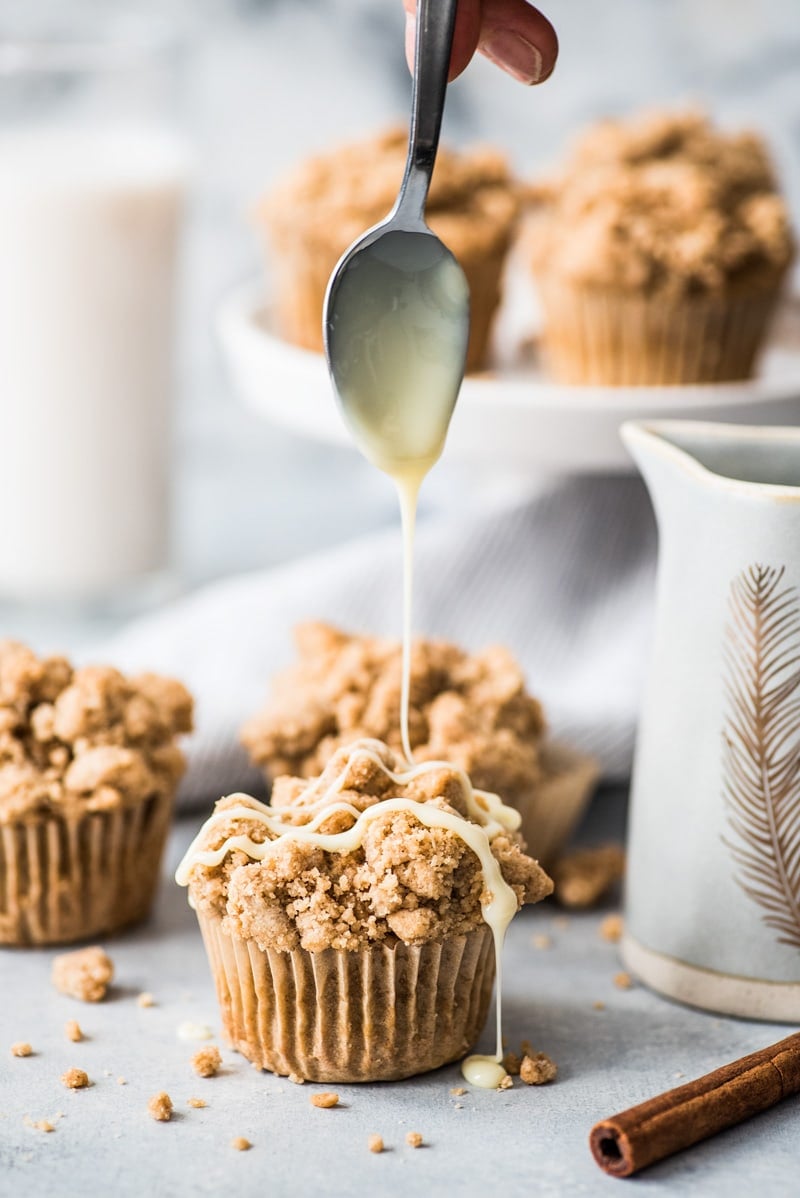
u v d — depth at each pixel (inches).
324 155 39.1
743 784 29.4
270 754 31.8
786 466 30.5
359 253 28.0
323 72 47.0
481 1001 28.8
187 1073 28.7
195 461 50.9
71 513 43.4
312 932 27.6
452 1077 28.7
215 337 49.9
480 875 28.0
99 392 42.9
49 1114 27.9
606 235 37.1
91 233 42.0
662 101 44.6
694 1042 29.4
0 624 43.7
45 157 42.1
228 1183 26.8
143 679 32.2
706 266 36.7
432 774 28.7
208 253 49.1
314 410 35.9
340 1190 26.7
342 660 32.1
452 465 47.7
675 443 30.6
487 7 28.5
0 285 42.3
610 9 44.2
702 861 29.8
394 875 27.7
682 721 29.8
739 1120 27.7
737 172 38.2
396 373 28.2
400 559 38.3
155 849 31.9
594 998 30.5
